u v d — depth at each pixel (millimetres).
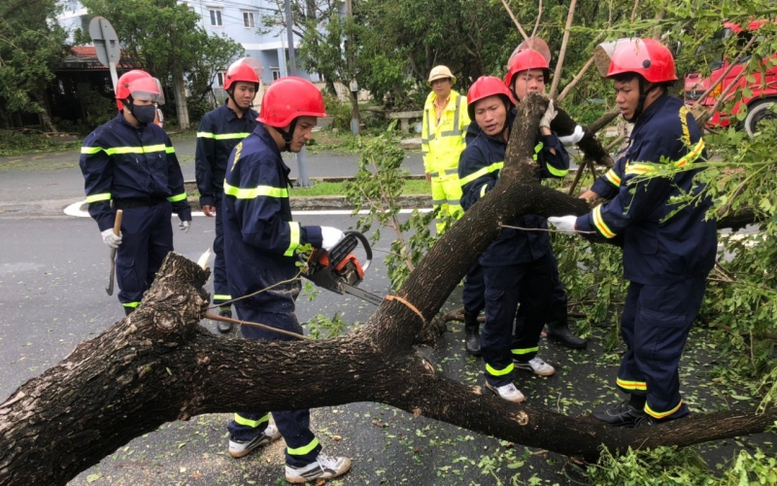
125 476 2607
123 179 3744
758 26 1799
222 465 2670
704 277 2320
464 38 15539
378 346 2025
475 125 3070
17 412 1465
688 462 2232
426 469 2559
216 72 26375
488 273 2918
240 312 2506
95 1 21141
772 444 2586
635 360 2570
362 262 5586
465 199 2973
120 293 3879
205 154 4238
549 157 2908
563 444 2262
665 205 2193
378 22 17125
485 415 2148
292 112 2262
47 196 10195
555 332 3738
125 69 23953
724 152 2189
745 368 3109
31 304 4883
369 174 4094
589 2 4320
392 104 19859
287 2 9664
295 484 2514
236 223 2400
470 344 3664
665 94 2285
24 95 18688
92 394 1522
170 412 1699
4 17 19109
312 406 1944
